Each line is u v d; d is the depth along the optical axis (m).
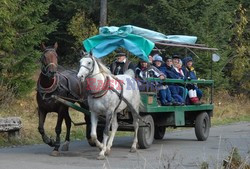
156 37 15.23
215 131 20.28
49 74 12.63
